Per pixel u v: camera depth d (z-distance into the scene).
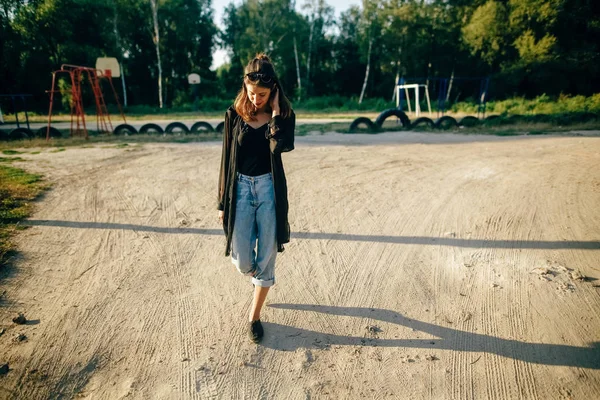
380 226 4.73
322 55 49.88
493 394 2.25
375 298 3.24
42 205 5.46
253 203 2.53
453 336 2.75
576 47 30.69
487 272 3.60
